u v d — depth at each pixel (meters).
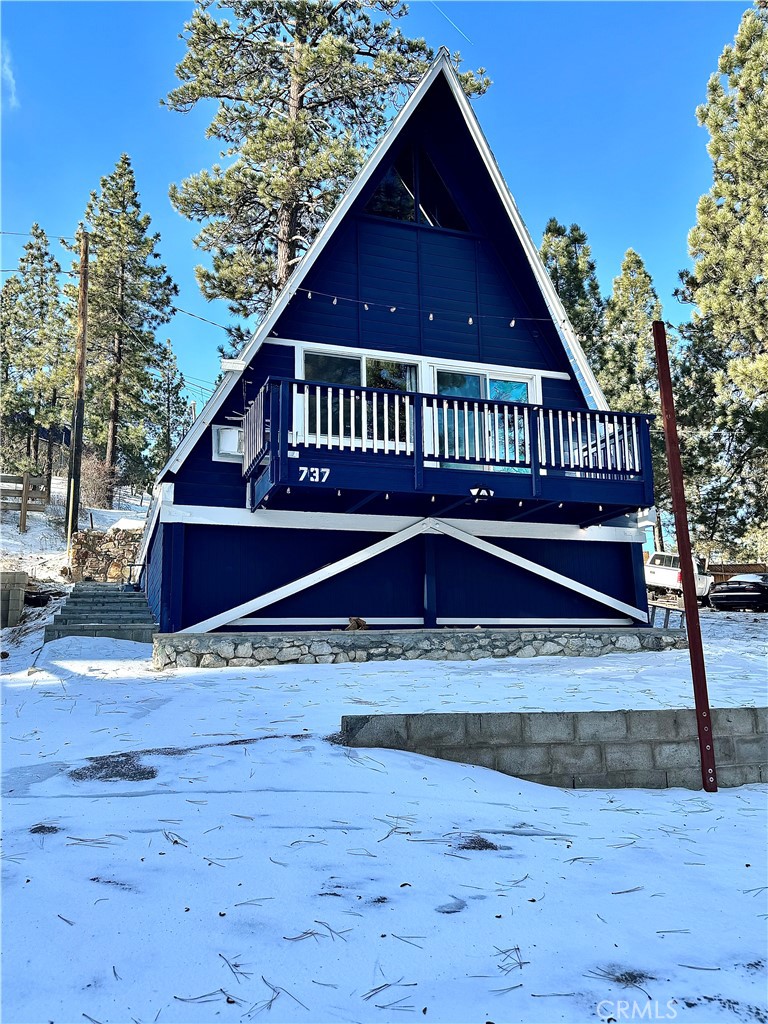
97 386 38.94
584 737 5.19
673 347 30.69
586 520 12.74
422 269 12.68
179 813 3.68
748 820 4.46
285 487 9.92
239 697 6.81
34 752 4.89
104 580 18.83
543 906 2.91
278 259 22.59
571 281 30.34
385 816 3.83
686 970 2.48
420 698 6.58
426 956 2.44
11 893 2.69
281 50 22.41
